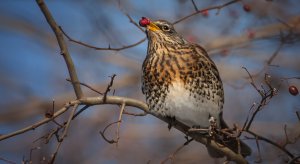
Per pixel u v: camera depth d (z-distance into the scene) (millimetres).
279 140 13781
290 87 12078
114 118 17375
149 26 13234
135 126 17297
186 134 12336
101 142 16969
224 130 11562
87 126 17125
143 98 18219
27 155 17000
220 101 13133
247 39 17234
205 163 16172
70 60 11242
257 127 15734
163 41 13109
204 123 13039
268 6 15688
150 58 13125
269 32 16938
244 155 12656
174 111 12773
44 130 14680
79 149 16719
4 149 17000
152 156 16812
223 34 17266
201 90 12836
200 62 12953
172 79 12742
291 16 16375
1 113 18047
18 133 11086
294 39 14742
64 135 10703
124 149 16922
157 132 17266
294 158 11289
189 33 17312
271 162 12969
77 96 11320
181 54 12977
